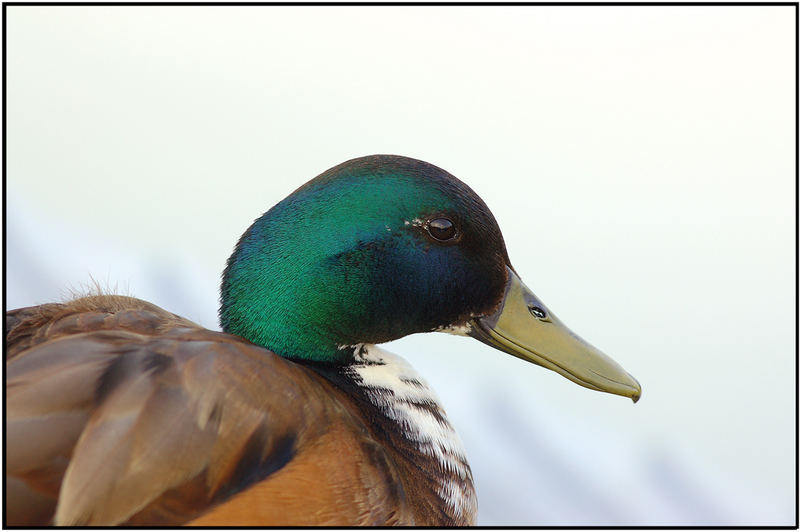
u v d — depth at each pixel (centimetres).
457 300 361
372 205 360
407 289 360
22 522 351
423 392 361
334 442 354
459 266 361
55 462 351
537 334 362
